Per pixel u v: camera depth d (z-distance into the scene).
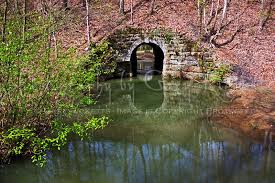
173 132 13.07
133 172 9.89
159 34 21.73
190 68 20.92
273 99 15.38
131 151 11.37
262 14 22.88
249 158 10.39
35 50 8.68
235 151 10.97
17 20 9.21
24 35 8.82
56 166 10.12
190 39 21.22
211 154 10.95
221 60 19.58
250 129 12.55
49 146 10.86
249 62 19.14
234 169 9.76
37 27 9.33
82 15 23.38
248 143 11.41
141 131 13.16
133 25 22.42
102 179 9.45
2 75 8.30
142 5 24.91
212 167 10.02
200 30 21.81
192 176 9.52
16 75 8.27
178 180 9.30
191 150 11.43
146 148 11.66
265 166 9.84
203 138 12.38
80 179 9.45
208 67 20.06
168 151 11.39
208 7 24.55
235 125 13.12
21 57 8.10
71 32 21.25
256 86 17.25
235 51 20.16
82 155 10.85
